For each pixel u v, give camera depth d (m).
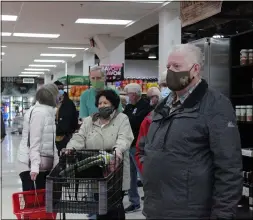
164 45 9.42
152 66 20.84
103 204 2.43
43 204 2.91
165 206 1.97
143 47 16.59
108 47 13.28
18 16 10.19
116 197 2.69
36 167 3.40
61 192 2.49
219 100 1.98
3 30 12.23
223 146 1.91
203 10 6.02
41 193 2.93
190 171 1.94
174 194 1.96
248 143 5.59
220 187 1.91
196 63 2.05
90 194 2.48
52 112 3.57
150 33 13.97
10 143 12.36
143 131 3.28
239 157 1.94
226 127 1.93
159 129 2.09
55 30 12.33
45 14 9.98
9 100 25.95
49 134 3.52
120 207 2.73
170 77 2.04
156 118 2.14
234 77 5.62
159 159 2.01
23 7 9.12
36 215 2.72
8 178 4.75
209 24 9.84
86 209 2.45
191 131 1.95
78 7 9.19
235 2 8.13
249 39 5.56
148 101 5.03
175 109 2.05
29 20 10.73
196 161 1.95
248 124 5.61
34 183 3.54
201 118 1.96
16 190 3.76
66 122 5.30
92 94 4.26
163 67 9.48
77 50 16.67
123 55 13.51
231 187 1.89
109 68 8.66
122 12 9.80
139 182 4.15
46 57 18.88
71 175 2.64
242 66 5.41
